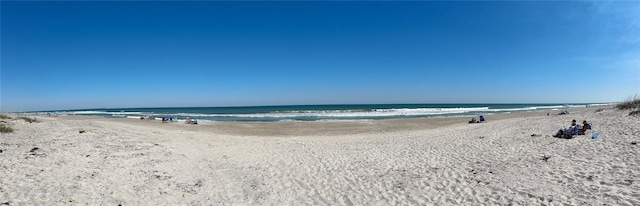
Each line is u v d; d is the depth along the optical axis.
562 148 10.33
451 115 46.28
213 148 13.39
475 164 9.27
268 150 13.02
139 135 16.25
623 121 14.26
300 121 35.09
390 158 10.88
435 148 12.42
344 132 23.08
